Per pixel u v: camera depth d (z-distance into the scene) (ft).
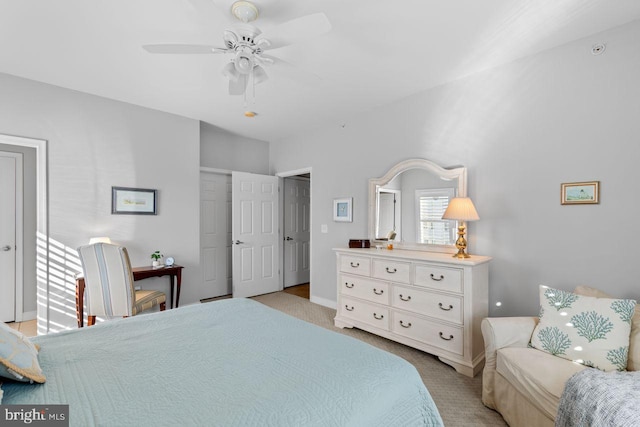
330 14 6.21
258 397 3.14
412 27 6.70
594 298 5.61
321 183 13.87
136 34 6.86
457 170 9.11
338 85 9.68
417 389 3.80
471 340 7.57
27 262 11.73
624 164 6.58
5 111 8.82
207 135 14.39
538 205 7.77
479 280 7.88
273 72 8.68
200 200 14.06
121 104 10.88
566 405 4.34
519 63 8.08
